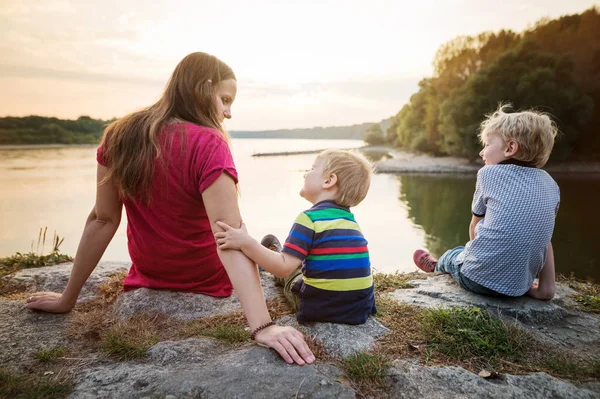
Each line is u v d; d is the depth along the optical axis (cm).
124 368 156
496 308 217
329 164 192
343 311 183
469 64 5778
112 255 1362
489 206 226
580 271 1277
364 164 196
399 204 2856
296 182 4281
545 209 215
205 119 198
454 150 5209
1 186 3631
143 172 184
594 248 1559
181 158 183
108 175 189
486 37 5759
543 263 224
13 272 281
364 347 169
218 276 219
